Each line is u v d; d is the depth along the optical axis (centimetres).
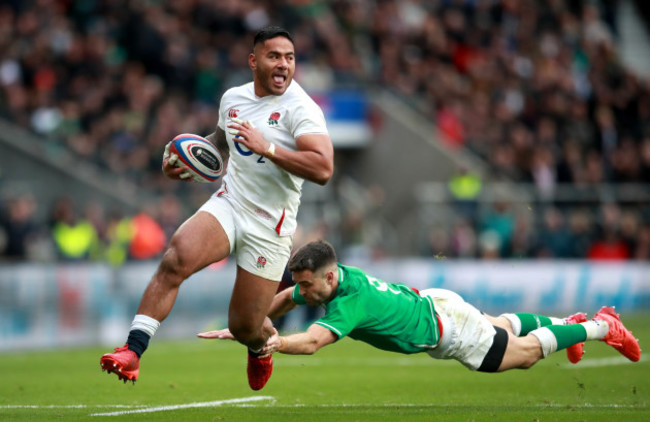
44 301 4916
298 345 2170
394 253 6931
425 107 8281
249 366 2311
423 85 8556
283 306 2425
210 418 2214
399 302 2327
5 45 6944
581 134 8175
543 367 3716
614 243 6762
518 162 7650
